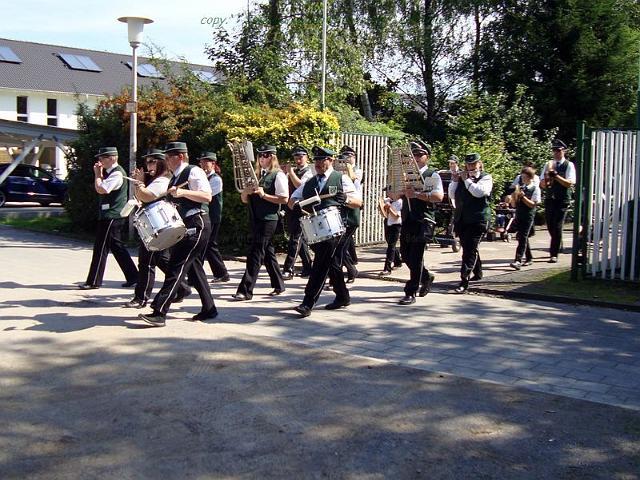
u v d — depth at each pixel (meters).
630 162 10.18
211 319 8.21
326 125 13.72
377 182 15.19
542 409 5.54
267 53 18.61
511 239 16.73
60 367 6.38
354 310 8.88
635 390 6.01
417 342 7.41
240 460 4.58
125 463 4.52
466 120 19.98
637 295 9.60
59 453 4.65
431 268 12.17
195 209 7.80
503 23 26.22
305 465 4.52
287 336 7.54
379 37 29.17
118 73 42.84
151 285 8.85
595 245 10.52
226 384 6.00
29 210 24.48
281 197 9.20
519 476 4.40
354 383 6.07
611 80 24.08
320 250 8.35
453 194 10.19
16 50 40.94
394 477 4.36
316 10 20.91
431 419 5.30
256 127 13.72
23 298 9.23
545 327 8.13
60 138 19.81
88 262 12.76
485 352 7.08
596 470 4.50
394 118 28.34
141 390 5.82
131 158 15.10
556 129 22.00
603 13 24.33
